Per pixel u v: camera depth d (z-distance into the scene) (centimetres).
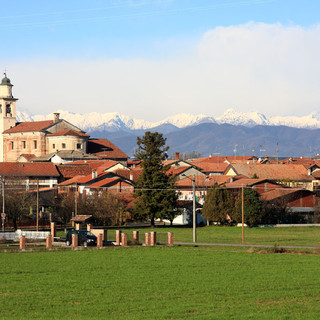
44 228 11400
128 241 8388
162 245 8044
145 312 4097
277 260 6606
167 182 11994
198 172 16162
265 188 13088
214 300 4503
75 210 11688
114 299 4534
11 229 11250
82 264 6278
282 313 4056
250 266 6166
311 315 4003
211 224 12288
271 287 5003
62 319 3884
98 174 15262
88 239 8062
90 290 4894
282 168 16162
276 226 11600
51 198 12312
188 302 4425
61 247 7694
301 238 9444
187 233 10469
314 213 12294
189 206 12850
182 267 6081
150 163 11994
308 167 17925
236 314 4025
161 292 4806
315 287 5022
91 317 3947
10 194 11481
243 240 8606
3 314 4075
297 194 12581
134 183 12062
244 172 15825
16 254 7125
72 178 16388
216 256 6931
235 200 11906
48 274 5675
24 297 4622
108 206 12162
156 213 11800
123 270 5897
